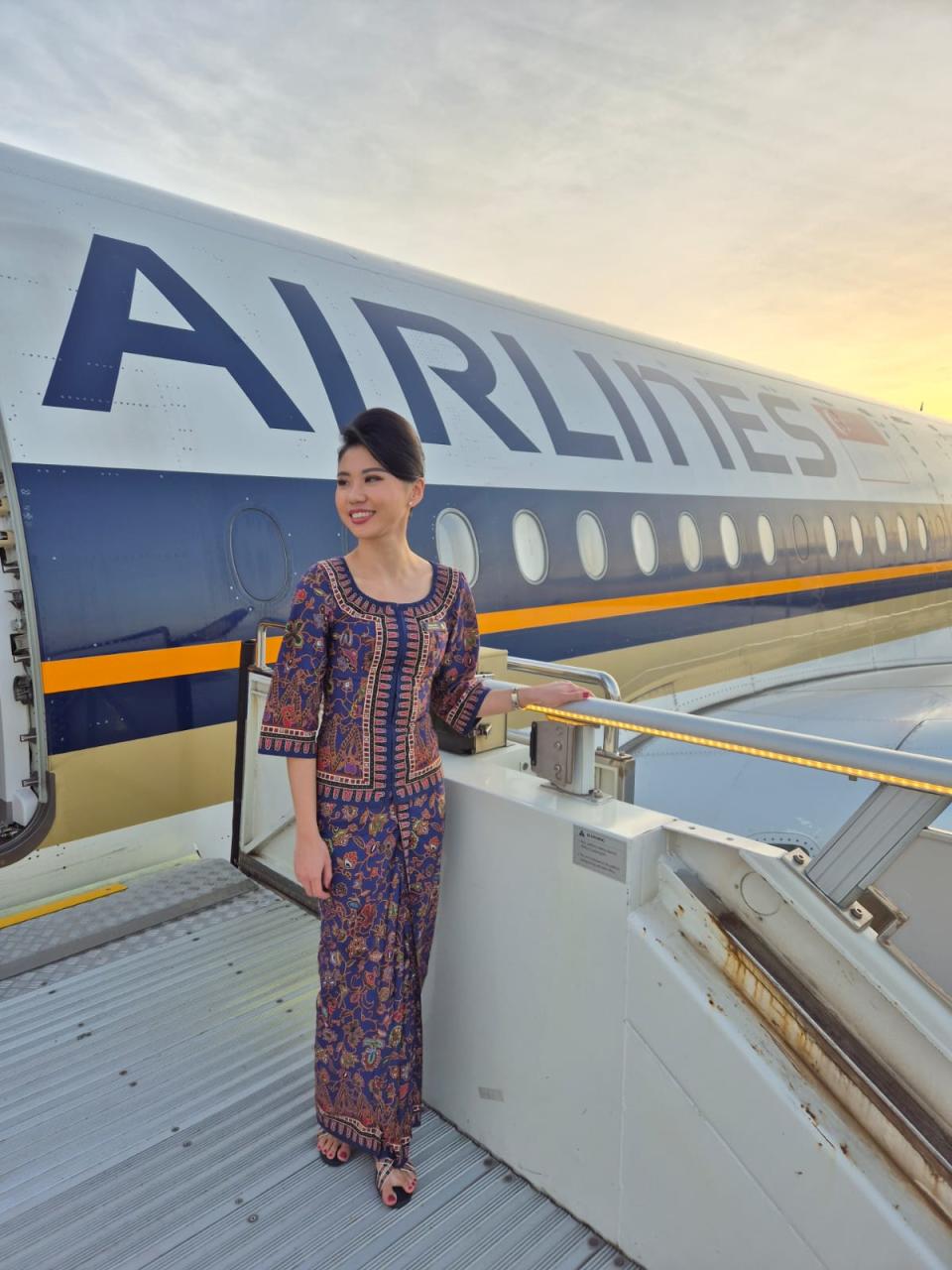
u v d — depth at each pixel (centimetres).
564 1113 166
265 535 362
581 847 155
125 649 316
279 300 423
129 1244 159
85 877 317
